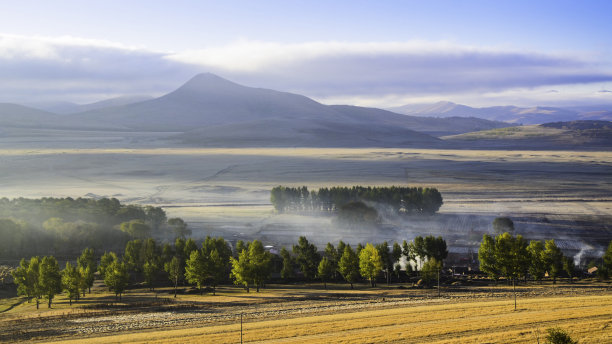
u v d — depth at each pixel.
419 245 155.62
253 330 86.38
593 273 148.25
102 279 153.50
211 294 129.88
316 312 101.44
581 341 67.44
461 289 127.44
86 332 93.19
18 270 128.00
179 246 162.62
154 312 108.94
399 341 74.62
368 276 136.12
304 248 151.75
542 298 106.06
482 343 69.62
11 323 102.81
